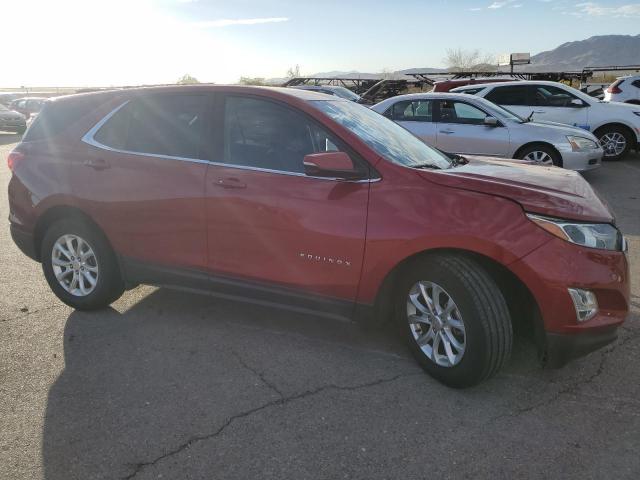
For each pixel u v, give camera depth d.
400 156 3.44
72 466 2.53
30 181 4.26
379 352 3.63
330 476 2.46
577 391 3.14
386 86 24.81
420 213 3.04
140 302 4.50
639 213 7.17
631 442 2.67
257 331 3.95
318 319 4.14
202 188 3.62
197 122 3.78
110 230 4.00
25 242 4.39
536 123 9.10
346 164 3.13
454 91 12.09
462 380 3.05
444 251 3.08
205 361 3.51
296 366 3.44
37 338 3.84
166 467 2.52
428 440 2.71
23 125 23.52
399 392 3.14
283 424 2.84
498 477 2.45
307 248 3.33
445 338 3.12
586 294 2.82
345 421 2.86
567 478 2.44
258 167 3.52
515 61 28.50
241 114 3.66
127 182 3.88
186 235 3.73
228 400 3.06
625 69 27.14
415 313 3.28
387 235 3.09
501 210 2.90
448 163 3.80
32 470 2.50
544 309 2.84
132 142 3.97
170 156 3.80
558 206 2.88
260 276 3.54
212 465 2.53
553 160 8.67
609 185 9.02
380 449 2.64
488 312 2.90
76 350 3.66
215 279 3.71
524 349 3.61
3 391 3.16
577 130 8.93
